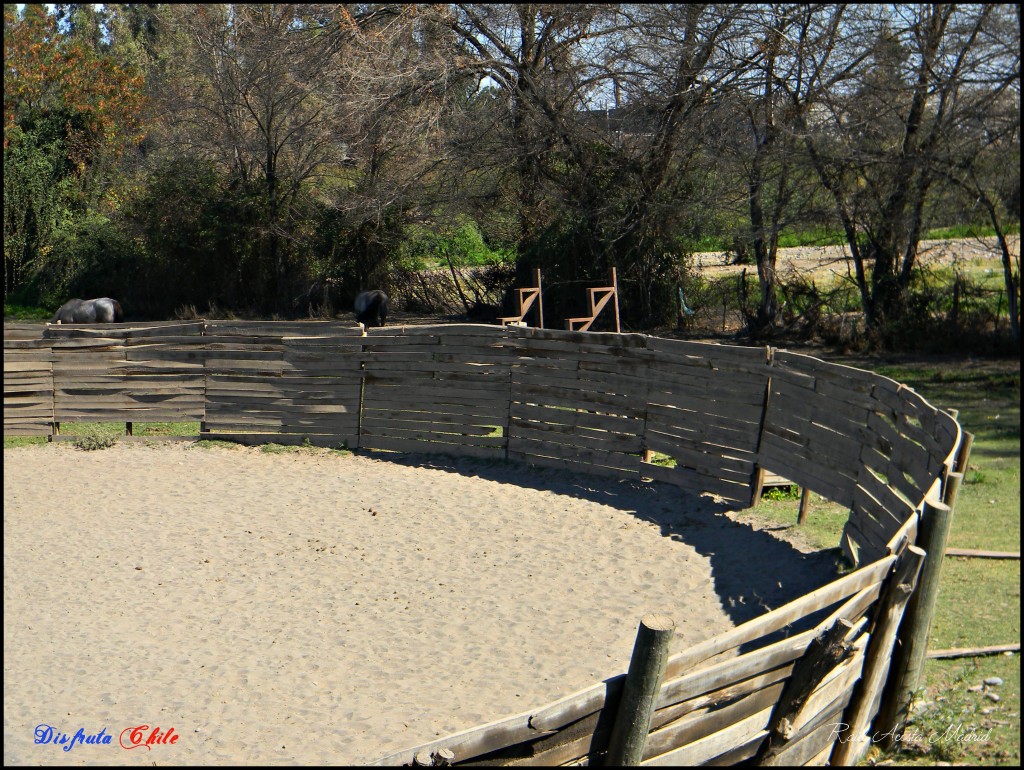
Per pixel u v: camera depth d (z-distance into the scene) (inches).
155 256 1224.2
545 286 1003.3
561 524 387.5
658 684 151.1
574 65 1020.5
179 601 311.0
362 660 264.1
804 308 901.2
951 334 777.6
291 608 303.9
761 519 382.6
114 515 409.7
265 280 1236.5
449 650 270.2
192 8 1160.8
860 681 201.3
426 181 1124.5
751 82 877.2
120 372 564.7
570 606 301.4
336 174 1272.1
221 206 1208.2
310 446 542.3
